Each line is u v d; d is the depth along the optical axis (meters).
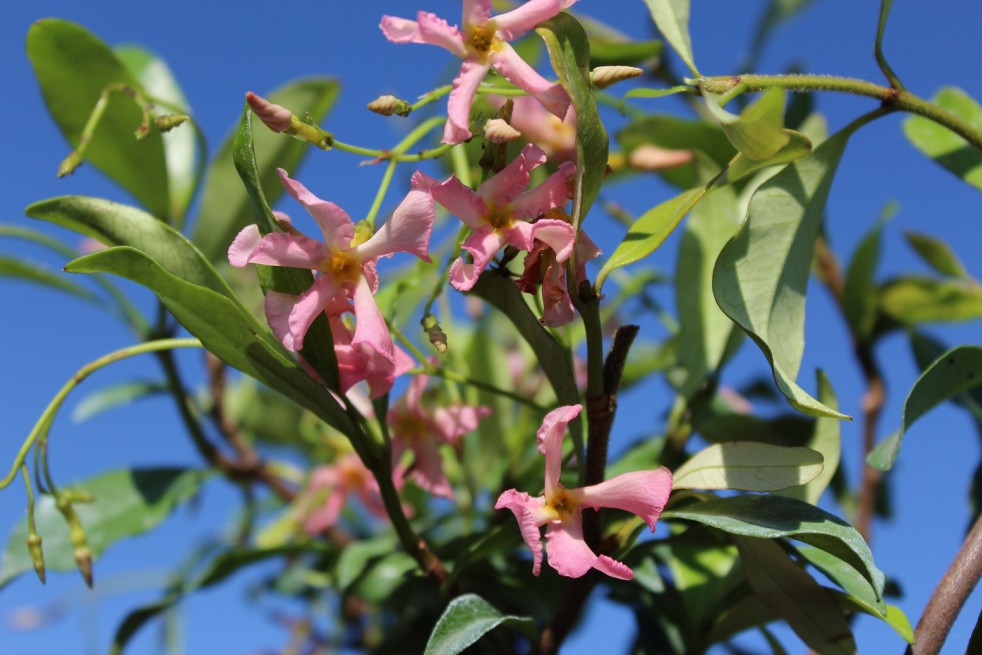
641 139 0.36
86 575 0.30
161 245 0.27
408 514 0.36
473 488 0.35
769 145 0.26
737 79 0.26
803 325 0.27
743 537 0.27
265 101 0.26
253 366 0.26
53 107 0.35
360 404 0.32
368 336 0.26
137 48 0.41
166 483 0.36
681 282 0.32
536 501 0.25
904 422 0.26
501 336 0.40
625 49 0.36
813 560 0.26
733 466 0.27
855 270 0.36
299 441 0.42
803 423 0.32
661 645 0.31
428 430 0.31
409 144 0.27
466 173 0.29
